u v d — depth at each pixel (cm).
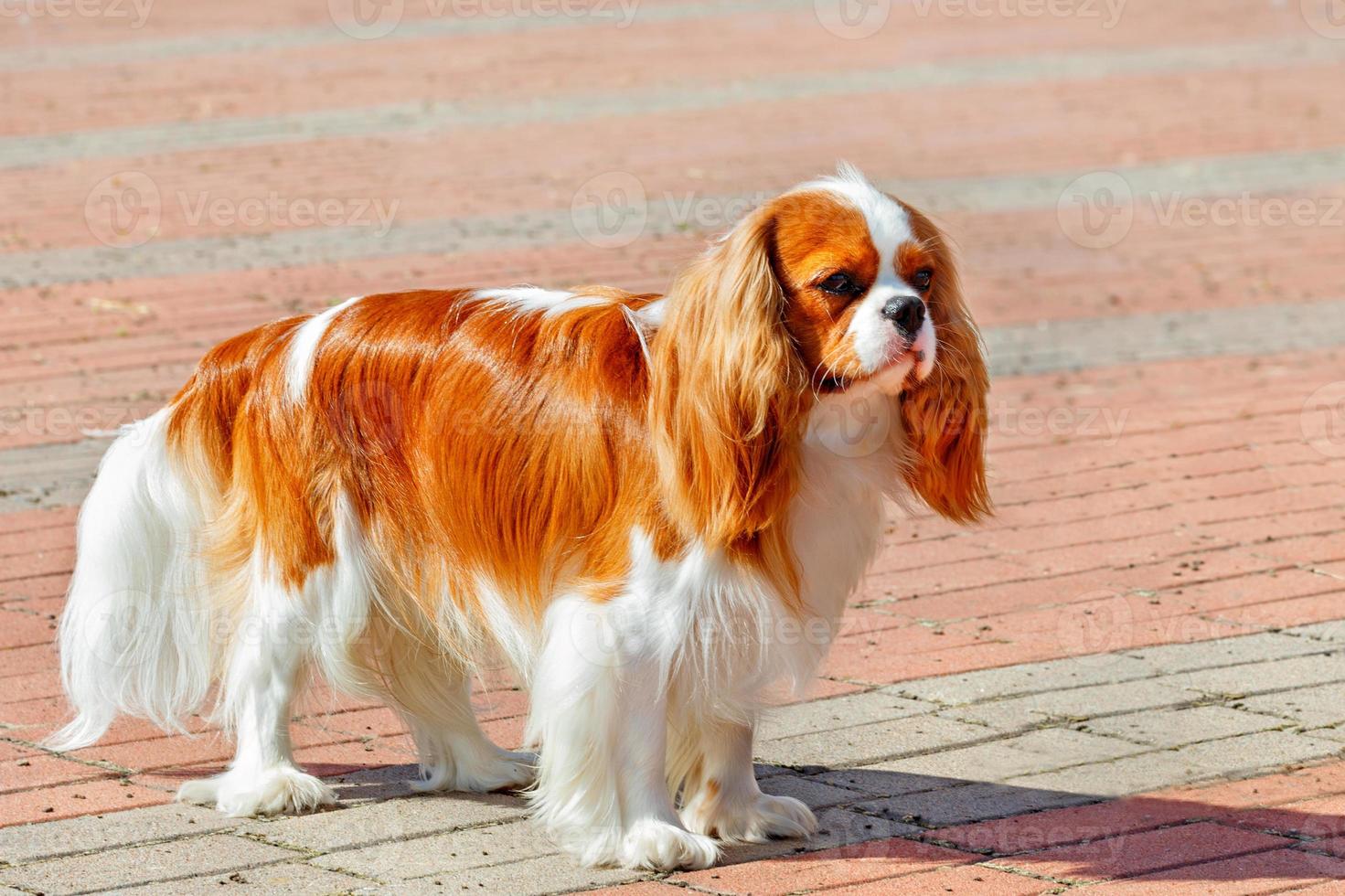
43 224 1745
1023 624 900
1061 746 752
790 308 587
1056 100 2419
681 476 593
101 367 1330
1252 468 1159
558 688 615
